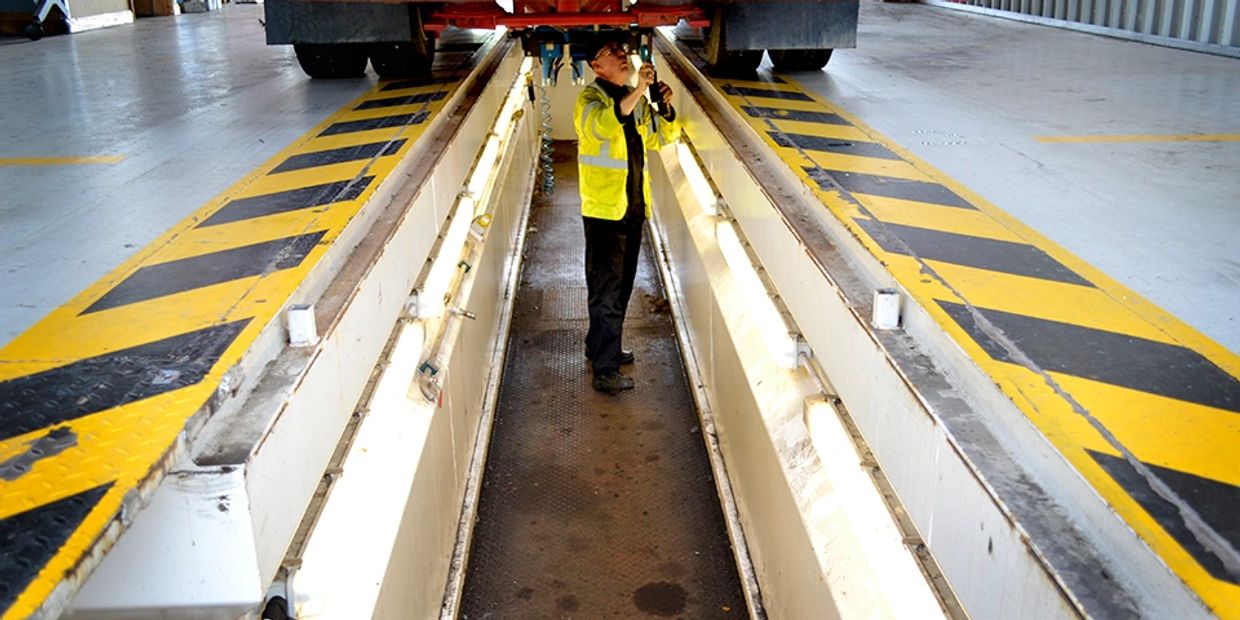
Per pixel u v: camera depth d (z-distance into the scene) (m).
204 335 1.79
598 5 4.92
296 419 1.75
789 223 2.92
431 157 3.72
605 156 5.16
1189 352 1.80
